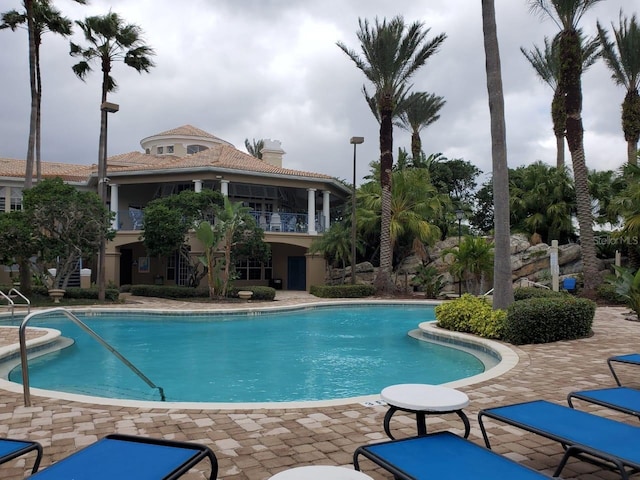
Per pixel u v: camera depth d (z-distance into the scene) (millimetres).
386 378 8547
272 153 35500
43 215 19312
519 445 4238
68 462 2566
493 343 9992
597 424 3330
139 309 17609
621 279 14102
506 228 11500
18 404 5578
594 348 9289
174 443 2799
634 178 18828
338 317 18141
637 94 25953
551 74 29469
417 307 21484
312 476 2201
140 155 34000
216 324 15977
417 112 37125
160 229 22953
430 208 27422
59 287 20750
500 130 11586
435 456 2684
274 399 7227
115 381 8242
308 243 29031
